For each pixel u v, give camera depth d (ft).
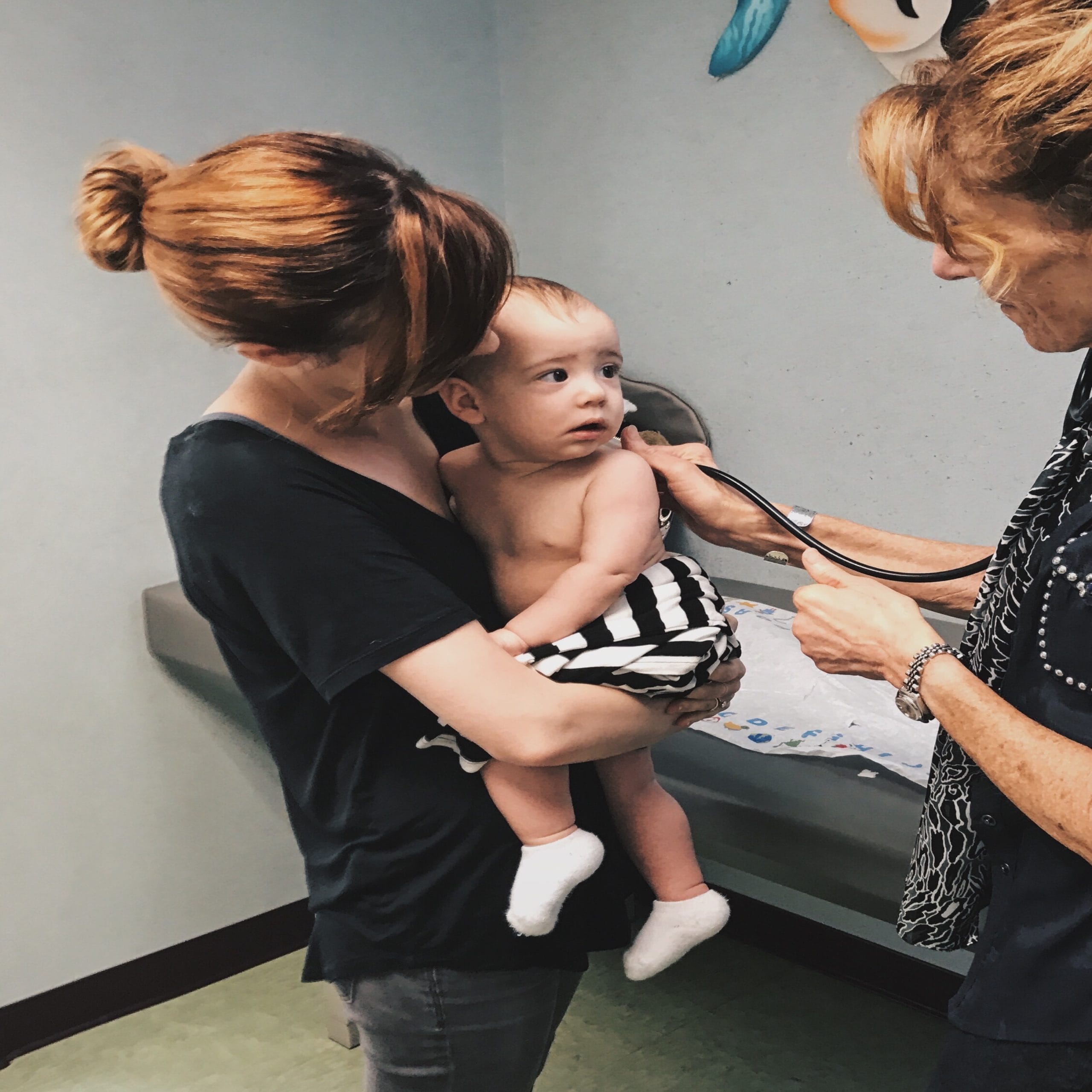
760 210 6.91
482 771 3.20
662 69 7.25
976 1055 2.89
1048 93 2.22
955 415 6.23
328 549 2.81
